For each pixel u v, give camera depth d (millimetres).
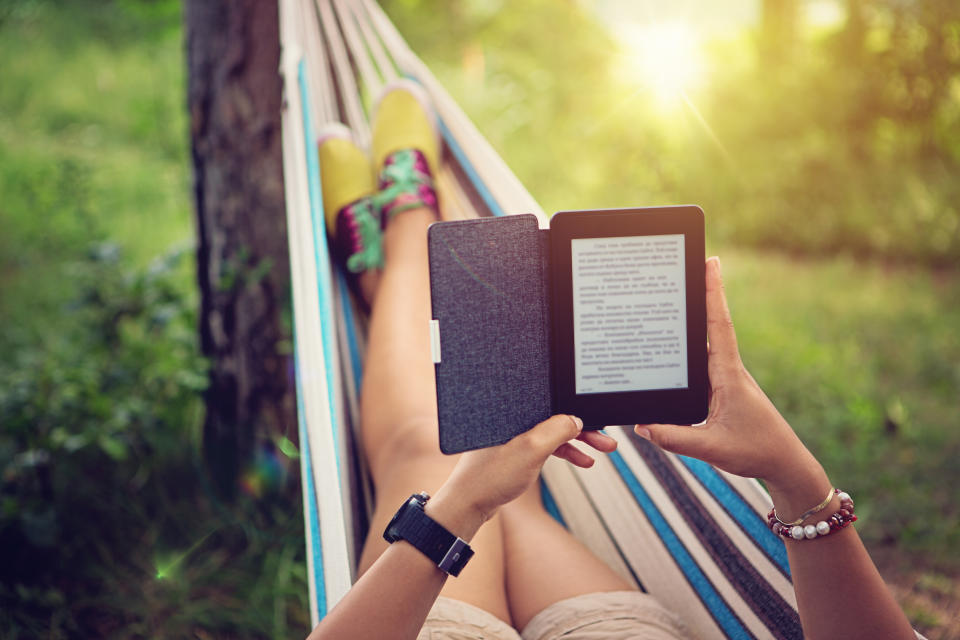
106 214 4887
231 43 2490
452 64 8852
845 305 4539
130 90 7215
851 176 5918
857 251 5660
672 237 1081
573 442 1647
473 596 1302
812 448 3145
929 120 6316
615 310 1079
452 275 1017
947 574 2480
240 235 2613
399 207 2152
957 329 4180
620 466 1565
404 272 2045
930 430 3225
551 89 7551
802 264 5473
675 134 6488
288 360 2652
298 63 2027
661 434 986
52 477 2525
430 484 1442
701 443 978
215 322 2723
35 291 3986
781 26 6641
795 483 976
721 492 1344
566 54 8062
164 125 6465
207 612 2207
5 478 2451
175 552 2412
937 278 5121
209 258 2721
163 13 6734
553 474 1689
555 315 1074
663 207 1075
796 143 6141
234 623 2184
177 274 4027
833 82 6277
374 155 2338
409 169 2211
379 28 2557
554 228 1062
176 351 2969
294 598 2283
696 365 1098
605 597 1337
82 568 2334
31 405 2576
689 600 1434
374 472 1647
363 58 2512
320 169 2211
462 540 913
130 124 6730
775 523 1023
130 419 2711
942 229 5488
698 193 6160
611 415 1093
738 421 981
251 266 2617
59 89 7176
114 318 2904
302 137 1921
